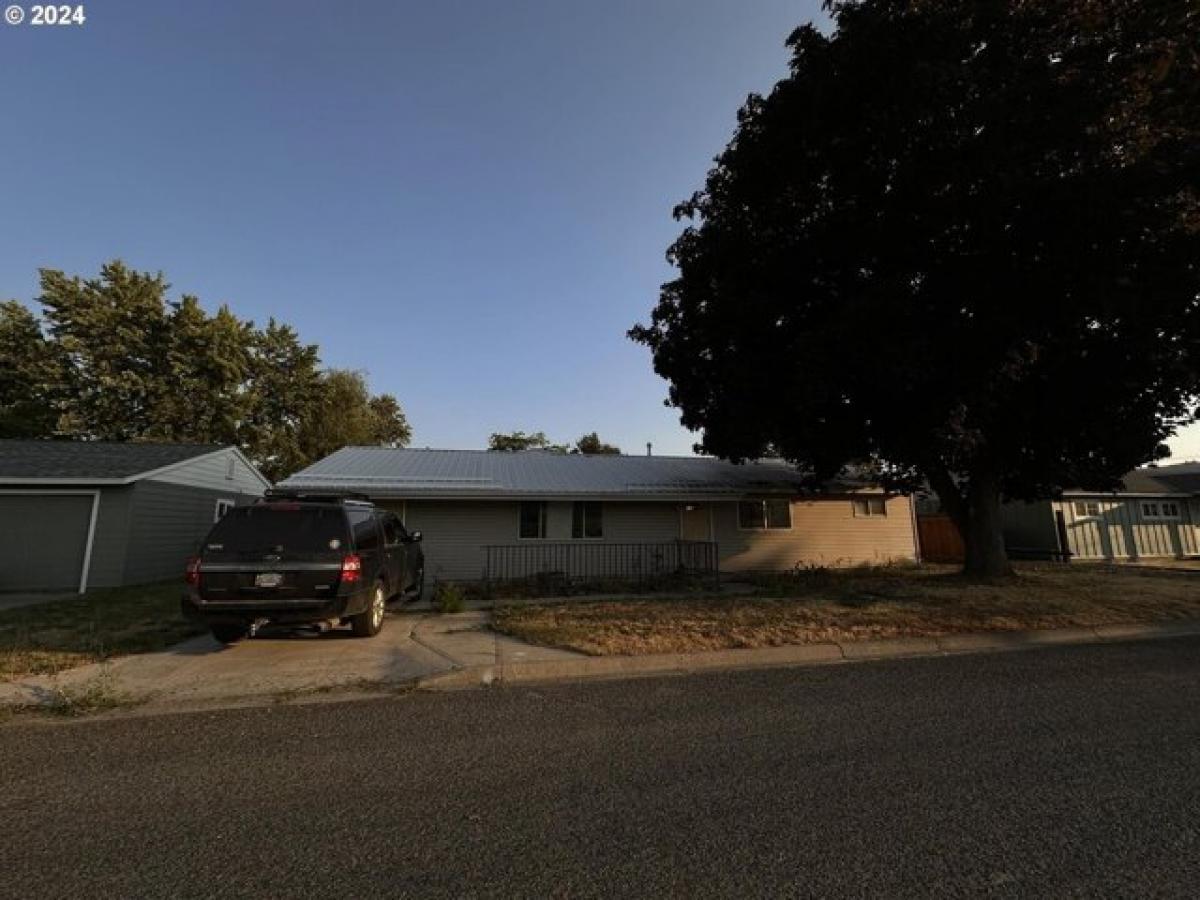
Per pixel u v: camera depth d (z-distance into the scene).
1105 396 11.51
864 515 20.44
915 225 11.13
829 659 7.77
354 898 2.70
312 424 39.12
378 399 50.31
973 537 14.32
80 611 11.12
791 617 9.37
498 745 4.71
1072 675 6.69
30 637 8.68
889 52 10.19
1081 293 10.02
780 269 12.29
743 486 18.20
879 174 11.37
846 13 11.17
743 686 6.44
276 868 2.96
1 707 5.81
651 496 17.20
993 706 5.56
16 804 3.72
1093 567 18.81
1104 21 9.16
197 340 33.56
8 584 14.92
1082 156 9.55
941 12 9.98
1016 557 24.52
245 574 7.61
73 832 3.35
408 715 5.54
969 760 4.25
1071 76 9.32
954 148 10.02
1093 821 3.34
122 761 4.46
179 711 5.77
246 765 4.36
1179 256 9.20
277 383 37.22
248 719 5.48
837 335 10.41
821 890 2.71
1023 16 9.73
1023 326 10.48
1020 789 3.76
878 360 10.12
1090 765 4.14
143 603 12.18
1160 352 10.73
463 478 17.11
